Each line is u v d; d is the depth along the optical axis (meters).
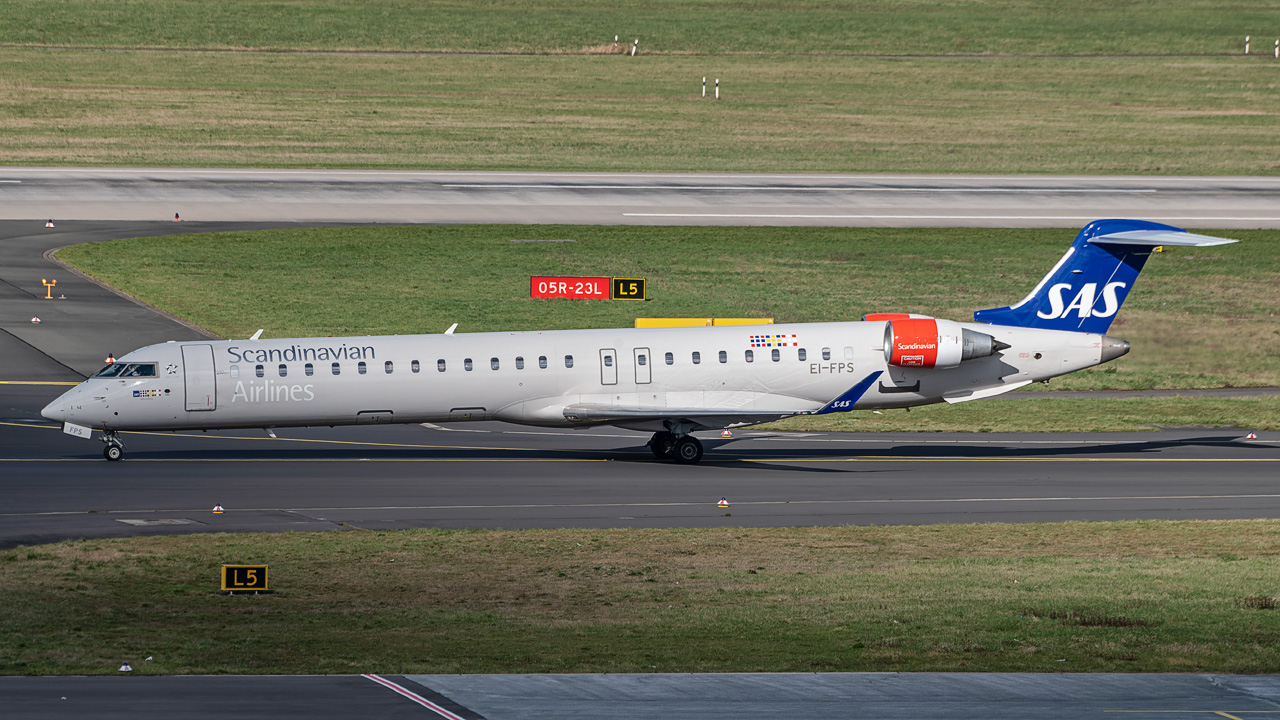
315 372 163.88
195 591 99.50
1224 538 125.12
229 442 177.62
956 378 175.62
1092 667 79.00
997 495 148.88
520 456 171.88
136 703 67.81
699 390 170.25
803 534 125.38
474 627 89.25
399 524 128.25
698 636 87.06
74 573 104.38
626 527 128.88
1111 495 149.62
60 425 182.75
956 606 96.50
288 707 67.75
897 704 70.38
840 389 173.50
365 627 88.69
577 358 168.62
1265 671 78.50
